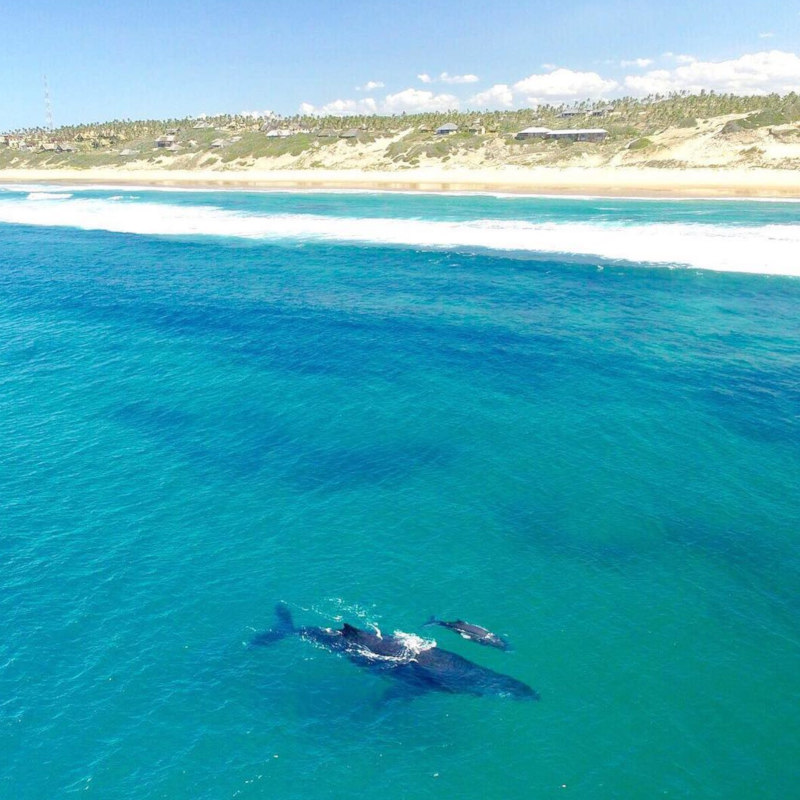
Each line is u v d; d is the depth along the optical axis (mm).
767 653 15836
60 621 17359
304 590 18266
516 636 16469
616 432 26047
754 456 24219
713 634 16422
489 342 35844
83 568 19328
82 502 22531
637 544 19734
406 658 15859
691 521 20703
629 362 32812
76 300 46000
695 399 28656
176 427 27594
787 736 13781
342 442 25922
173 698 15039
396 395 29719
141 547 20203
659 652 15906
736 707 14445
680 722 14117
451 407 28422
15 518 21672
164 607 17797
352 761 13492
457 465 24109
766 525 20453
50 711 14742
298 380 31656
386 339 36594
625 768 13164
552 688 14984
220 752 13750
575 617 17031
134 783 13125
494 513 21312
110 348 36719
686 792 12688
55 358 35500
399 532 20562
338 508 21859
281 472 24047
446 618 17094
